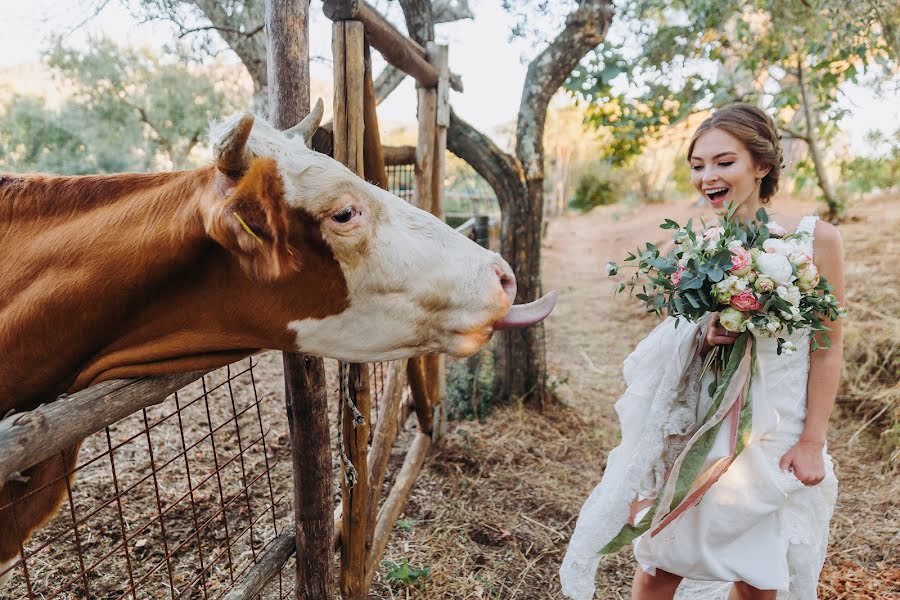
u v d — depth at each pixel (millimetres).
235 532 2957
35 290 1469
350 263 1552
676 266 1620
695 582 2449
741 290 1484
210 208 1358
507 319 1725
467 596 2697
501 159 4387
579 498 3564
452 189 11945
